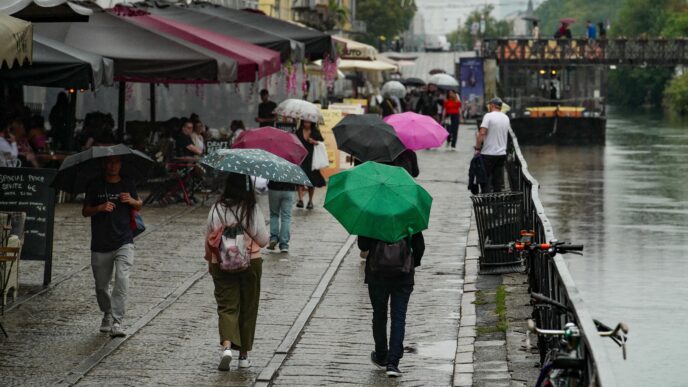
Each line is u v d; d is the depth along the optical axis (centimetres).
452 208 4181
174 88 5716
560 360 1181
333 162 5069
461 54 19088
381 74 16350
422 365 1961
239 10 5634
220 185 4181
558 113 11475
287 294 2544
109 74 3419
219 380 1845
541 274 2045
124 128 4712
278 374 1895
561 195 5888
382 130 2775
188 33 4297
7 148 3509
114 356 1984
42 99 5509
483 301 2458
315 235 3416
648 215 4966
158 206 4006
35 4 2830
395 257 1836
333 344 2108
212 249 1861
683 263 3600
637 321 2722
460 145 8106
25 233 2516
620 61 15012
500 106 3931
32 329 2156
